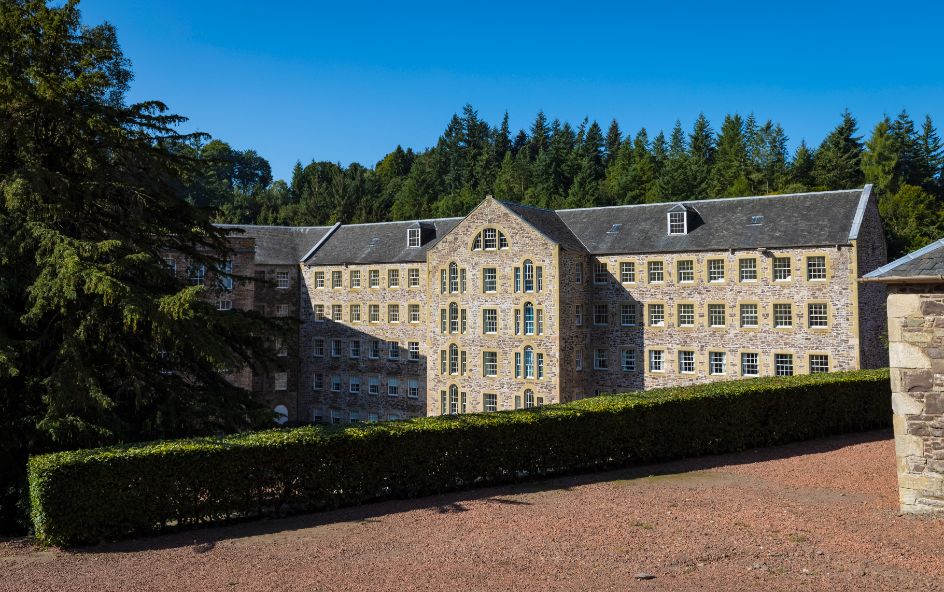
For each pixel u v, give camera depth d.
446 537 15.68
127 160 23.23
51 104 20.62
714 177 97.50
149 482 16.73
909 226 69.69
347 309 60.53
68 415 18.69
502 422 21.58
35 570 14.28
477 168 116.12
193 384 23.58
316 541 15.83
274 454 18.20
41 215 20.22
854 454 24.72
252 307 57.12
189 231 23.95
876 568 12.93
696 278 47.81
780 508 17.36
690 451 25.16
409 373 57.16
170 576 13.66
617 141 127.62
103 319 20.31
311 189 115.94
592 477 22.33
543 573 13.06
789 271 44.84
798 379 29.55
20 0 22.94
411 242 58.22
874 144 92.81
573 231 53.72
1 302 19.59
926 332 16.67
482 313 51.03
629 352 50.25
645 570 13.08
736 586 12.21
